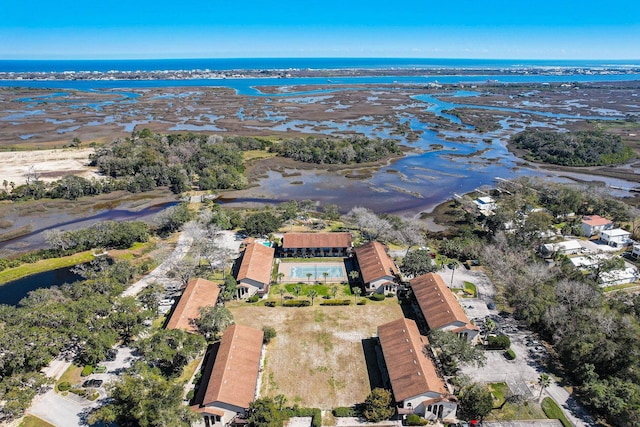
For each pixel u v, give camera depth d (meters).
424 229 128.00
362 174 185.00
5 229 129.50
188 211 131.38
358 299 90.00
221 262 105.31
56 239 109.62
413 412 60.62
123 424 56.97
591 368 65.25
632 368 62.94
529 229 112.56
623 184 172.25
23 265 104.75
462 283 96.31
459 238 117.31
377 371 69.62
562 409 62.00
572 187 146.50
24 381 61.12
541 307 78.31
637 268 99.81
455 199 153.88
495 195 156.38
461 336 75.50
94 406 61.66
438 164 199.00
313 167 194.88
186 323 75.31
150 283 95.06
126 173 174.25
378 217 128.50
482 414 59.31
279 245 114.25
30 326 67.88
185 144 196.62
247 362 66.69
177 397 55.81
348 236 109.75
